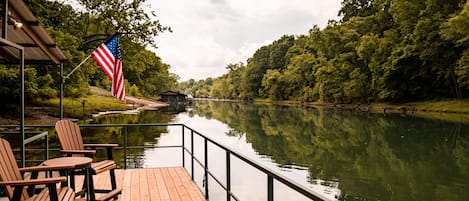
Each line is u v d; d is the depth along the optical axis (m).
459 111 32.88
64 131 4.64
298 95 71.06
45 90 18.62
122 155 13.55
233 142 20.08
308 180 12.35
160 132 20.38
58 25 23.11
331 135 22.98
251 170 11.91
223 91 123.88
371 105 44.53
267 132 24.67
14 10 4.17
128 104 44.56
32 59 5.96
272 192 2.36
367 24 51.25
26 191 3.33
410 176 13.12
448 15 35.50
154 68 76.75
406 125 26.69
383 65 41.00
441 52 36.38
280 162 15.16
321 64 59.44
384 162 15.28
